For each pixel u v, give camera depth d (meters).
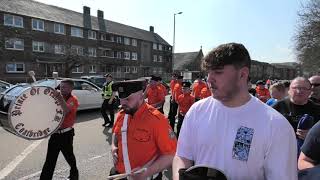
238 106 1.83
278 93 5.73
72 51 50.22
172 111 10.20
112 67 61.91
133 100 2.95
